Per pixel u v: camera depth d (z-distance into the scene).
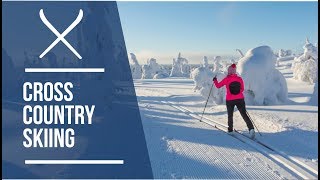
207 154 7.00
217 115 13.16
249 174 5.70
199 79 18.02
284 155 7.01
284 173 5.77
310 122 11.04
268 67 17.00
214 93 17.53
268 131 9.88
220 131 9.66
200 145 7.82
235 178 5.48
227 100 9.13
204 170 5.90
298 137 8.66
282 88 17.34
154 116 12.53
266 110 14.27
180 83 41.28
